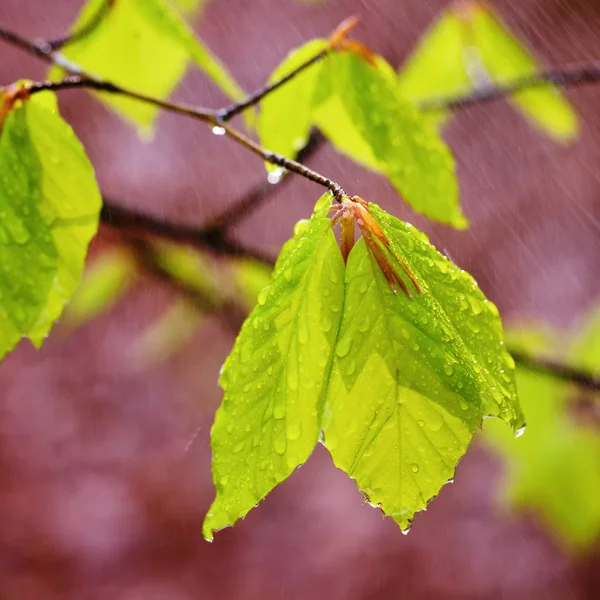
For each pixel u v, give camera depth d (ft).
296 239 2.49
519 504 7.64
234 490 2.26
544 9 18.35
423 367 2.36
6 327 2.71
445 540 16.71
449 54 5.92
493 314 2.61
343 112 4.15
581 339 7.21
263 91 3.55
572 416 7.23
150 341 8.73
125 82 5.16
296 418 2.33
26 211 2.78
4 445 18.30
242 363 2.34
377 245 2.39
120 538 17.22
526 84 5.64
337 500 18.10
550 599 15.21
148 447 18.63
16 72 17.38
